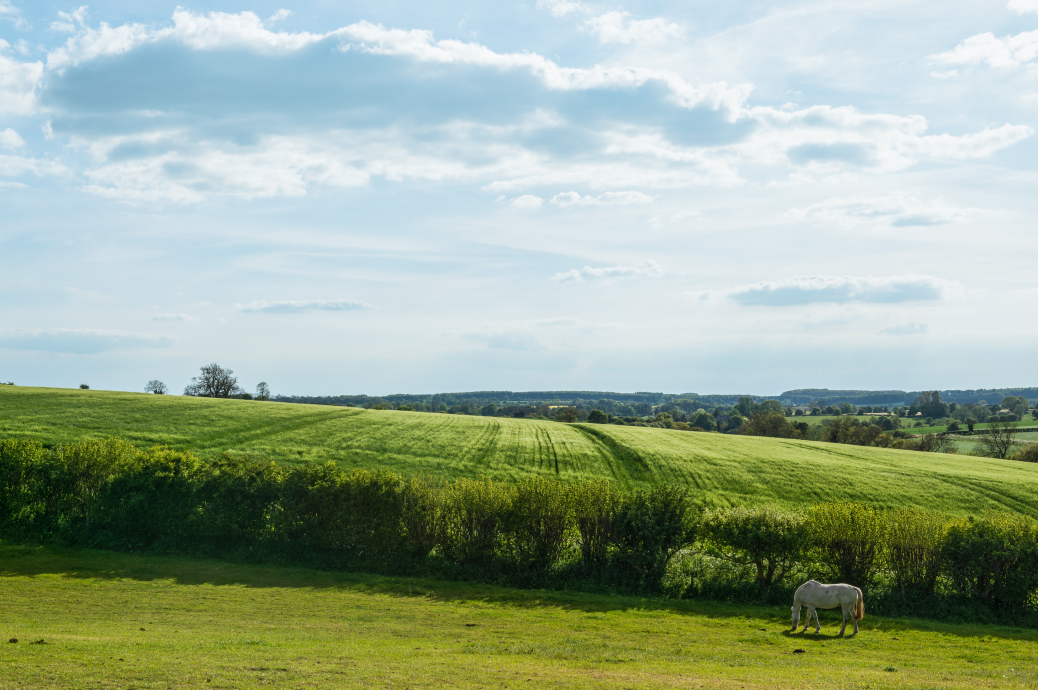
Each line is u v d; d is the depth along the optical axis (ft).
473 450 185.47
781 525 81.56
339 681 35.91
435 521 88.79
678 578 83.10
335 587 78.79
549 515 86.63
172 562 86.69
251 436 183.73
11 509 95.14
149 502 92.89
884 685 40.73
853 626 69.56
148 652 42.50
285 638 53.31
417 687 35.22
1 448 99.40
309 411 242.58
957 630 69.62
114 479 95.35
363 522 89.40
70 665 36.52
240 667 38.45
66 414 190.90
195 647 45.91
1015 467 209.87
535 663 45.78
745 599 79.51
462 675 39.17
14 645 42.75
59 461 98.89
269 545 89.71
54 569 80.43
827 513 83.46
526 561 85.92
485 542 87.04
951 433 419.54
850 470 181.88
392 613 67.31
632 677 40.93
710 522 84.43
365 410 264.31
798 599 66.90
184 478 94.73
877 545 80.84
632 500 87.76
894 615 76.18
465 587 81.10
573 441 211.61
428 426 225.35
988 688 42.22
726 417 572.92
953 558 78.95
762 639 61.93
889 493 156.56
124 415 197.47
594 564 85.66
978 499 153.89
